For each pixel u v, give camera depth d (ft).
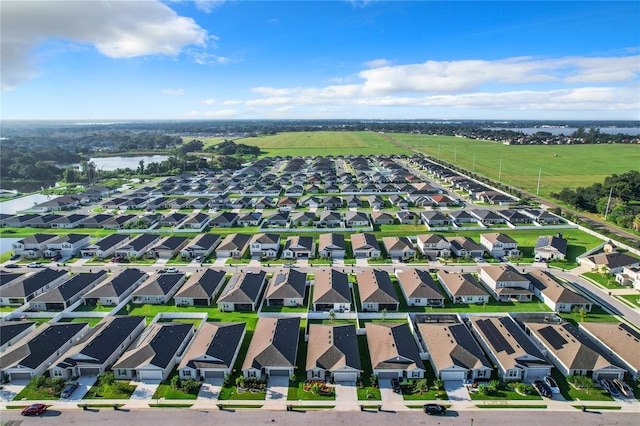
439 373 193.67
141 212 522.47
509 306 268.82
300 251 352.49
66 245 363.97
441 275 304.50
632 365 196.65
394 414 172.24
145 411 174.29
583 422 167.12
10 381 195.72
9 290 275.80
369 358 213.05
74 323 235.81
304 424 166.40
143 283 289.53
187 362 197.36
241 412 173.37
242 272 321.11
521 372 193.67
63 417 171.22
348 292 275.39
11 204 585.22
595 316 254.27
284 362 198.29
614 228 433.07
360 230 424.05
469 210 508.94
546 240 368.27
